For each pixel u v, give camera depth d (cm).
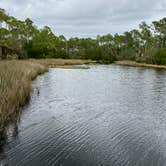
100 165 746
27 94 1517
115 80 2816
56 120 1169
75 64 5669
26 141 897
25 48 6125
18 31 6469
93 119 1209
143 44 8638
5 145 855
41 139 925
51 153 815
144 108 1455
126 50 8988
